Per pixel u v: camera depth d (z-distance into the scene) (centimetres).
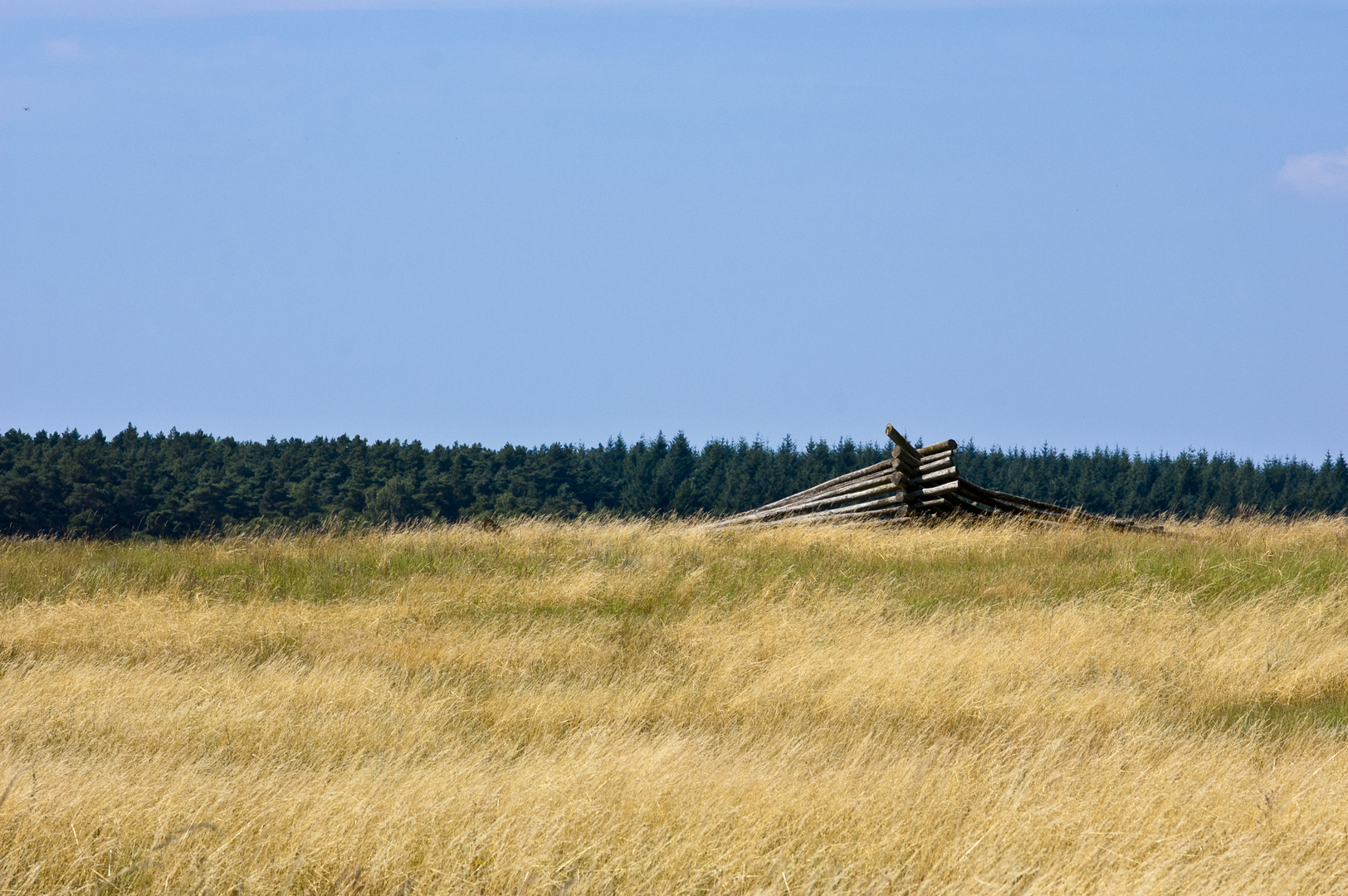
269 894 1897
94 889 1884
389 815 2150
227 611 4822
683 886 1900
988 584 5084
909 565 5634
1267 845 2070
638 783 2350
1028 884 1909
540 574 5512
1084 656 3797
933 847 2048
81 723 3030
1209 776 2467
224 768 2547
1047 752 2658
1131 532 6831
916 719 3169
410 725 3033
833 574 5384
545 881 1891
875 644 3966
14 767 2473
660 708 3334
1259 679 3556
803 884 1889
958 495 7188
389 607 4859
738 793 2305
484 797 2250
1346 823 2173
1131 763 2591
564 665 3897
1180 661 3738
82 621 4538
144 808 2219
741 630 4325
